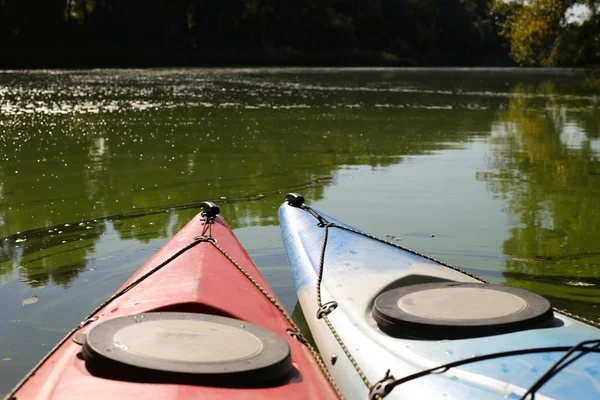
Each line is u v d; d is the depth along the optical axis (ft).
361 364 7.10
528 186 17.20
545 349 6.29
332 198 15.76
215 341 5.74
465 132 27.81
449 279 8.66
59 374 5.55
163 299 7.09
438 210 14.71
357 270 9.09
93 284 10.43
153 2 118.32
